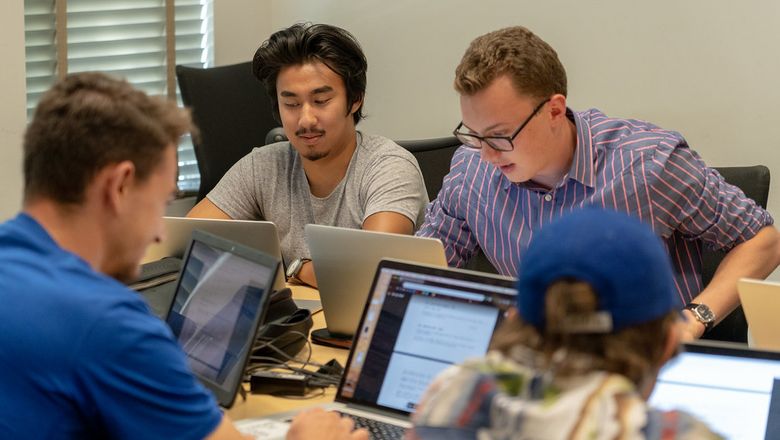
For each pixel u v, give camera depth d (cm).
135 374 134
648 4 338
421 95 412
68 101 139
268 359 203
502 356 103
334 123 262
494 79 202
